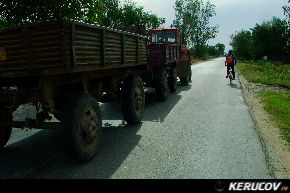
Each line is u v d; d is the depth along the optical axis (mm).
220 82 17047
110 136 6590
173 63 12992
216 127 7223
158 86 10422
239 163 5066
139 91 7703
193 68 32906
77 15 16469
